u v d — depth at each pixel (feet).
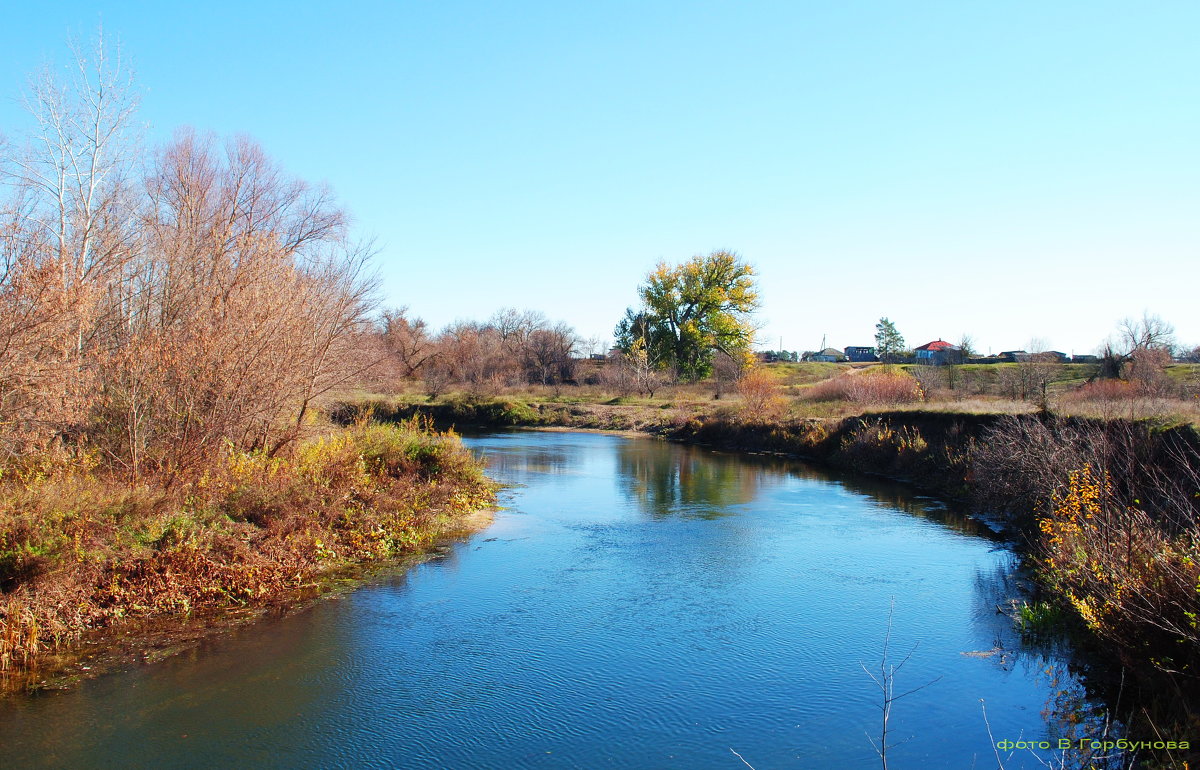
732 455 107.76
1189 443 42.65
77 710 25.94
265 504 43.88
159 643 31.53
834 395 133.59
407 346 185.47
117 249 48.47
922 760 23.48
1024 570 43.75
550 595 39.45
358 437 64.13
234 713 26.17
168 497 39.50
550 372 223.92
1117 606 27.14
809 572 43.98
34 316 35.27
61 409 37.42
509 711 26.81
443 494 59.11
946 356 206.49
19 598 30.09
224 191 70.44
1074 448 48.75
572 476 84.99
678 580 42.29
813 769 23.15
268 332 48.44
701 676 29.76
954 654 31.58
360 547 45.21
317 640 32.65
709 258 199.00
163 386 43.21
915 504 66.33
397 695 27.86
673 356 201.77
